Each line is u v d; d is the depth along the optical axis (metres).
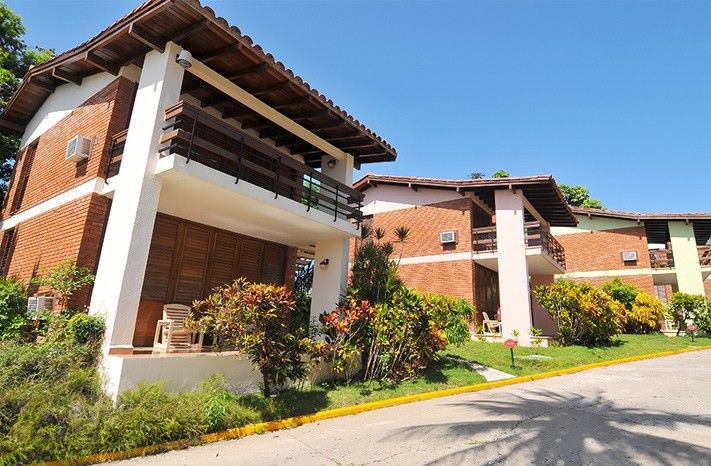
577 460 4.23
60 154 8.82
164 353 6.53
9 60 14.05
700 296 20.56
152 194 6.13
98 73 8.45
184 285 8.36
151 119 6.41
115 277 5.80
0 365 4.89
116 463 4.21
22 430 4.03
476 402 7.30
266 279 10.20
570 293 14.43
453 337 10.75
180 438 4.84
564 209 19.05
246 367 6.76
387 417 6.32
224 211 7.95
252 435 5.34
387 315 8.54
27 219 9.09
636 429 5.41
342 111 8.82
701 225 23.88
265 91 7.98
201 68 7.26
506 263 15.58
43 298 6.86
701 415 6.16
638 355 13.61
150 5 6.00
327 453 4.59
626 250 23.77
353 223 10.13
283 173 10.52
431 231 17.59
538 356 12.05
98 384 5.15
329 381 8.00
